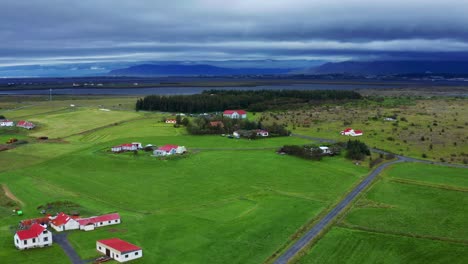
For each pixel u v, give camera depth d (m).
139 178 140.88
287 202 116.25
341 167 151.50
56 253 84.56
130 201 118.81
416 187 128.88
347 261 82.00
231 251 85.88
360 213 107.56
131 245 84.44
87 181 137.62
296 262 81.19
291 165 153.88
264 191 126.50
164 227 98.56
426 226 99.44
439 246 88.62
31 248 86.75
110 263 80.38
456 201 116.69
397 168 150.50
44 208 111.12
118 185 133.50
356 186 130.50
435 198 119.19
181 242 90.06
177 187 131.25
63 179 139.62
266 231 95.88
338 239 91.44
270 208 111.44
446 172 145.00
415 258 83.56
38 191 126.81
